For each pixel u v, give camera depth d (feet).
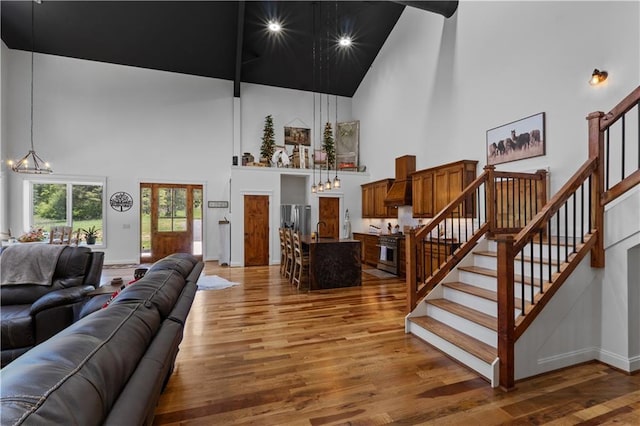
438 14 19.40
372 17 23.56
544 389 7.22
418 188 20.16
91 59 24.53
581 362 8.38
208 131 27.61
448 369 8.18
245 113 28.60
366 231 27.99
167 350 3.28
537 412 6.39
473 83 16.72
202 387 7.32
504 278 7.35
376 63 27.14
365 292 16.37
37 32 22.02
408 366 8.34
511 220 14.10
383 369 8.19
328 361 8.64
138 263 25.48
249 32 24.22
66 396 1.86
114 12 21.49
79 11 21.06
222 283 18.17
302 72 28.63
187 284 5.96
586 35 11.54
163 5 21.43
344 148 30.48
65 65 23.95
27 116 23.09
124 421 2.10
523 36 13.94
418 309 10.87
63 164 23.86
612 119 8.20
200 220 27.45
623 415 6.27
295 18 23.18
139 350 2.97
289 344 9.78
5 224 22.26
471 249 12.14
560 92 12.44
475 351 8.05
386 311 13.15
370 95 28.19
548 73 12.88
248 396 6.97
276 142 29.45
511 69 14.52
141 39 23.66
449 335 9.18
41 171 19.29
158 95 26.27
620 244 8.14
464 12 17.30
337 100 31.55
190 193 27.12
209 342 9.93
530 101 13.64
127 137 25.41
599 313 8.54
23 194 23.02
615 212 8.19
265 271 22.11
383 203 24.32
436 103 19.58
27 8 20.33
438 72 19.40
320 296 15.56
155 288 4.57
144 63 25.57
